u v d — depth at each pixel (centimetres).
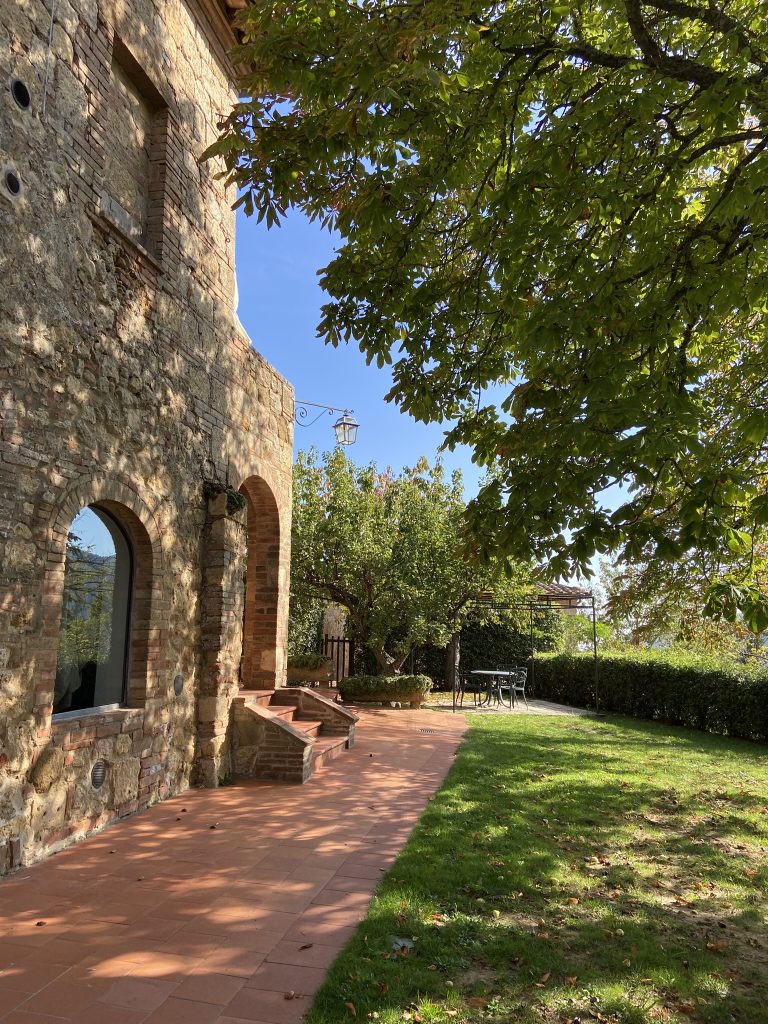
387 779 773
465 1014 305
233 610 779
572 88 517
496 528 414
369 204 481
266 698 980
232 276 873
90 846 512
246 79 467
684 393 395
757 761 1006
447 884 452
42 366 485
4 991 309
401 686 1563
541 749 1023
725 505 380
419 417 596
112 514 616
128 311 608
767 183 390
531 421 427
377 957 348
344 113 394
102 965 335
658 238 487
